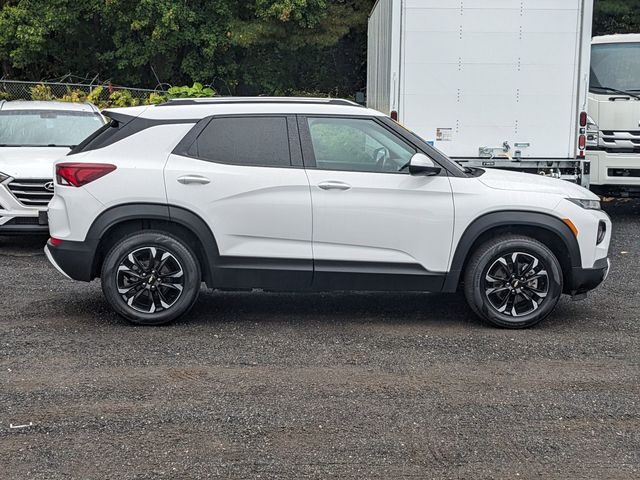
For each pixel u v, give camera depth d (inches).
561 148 440.1
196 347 247.1
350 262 266.4
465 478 163.8
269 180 263.9
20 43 1024.2
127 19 1040.2
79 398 204.4
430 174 264.2
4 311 287.6
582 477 165.0
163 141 267.9
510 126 439.2
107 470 165.9
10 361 232.4
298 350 245.3
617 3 1048.2
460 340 257.9
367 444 179.2
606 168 521.3
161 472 165.3
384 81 489.7
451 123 438.9
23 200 386.0
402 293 325.1
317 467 167.9
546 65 434.3
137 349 244.4
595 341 258.7
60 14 1021.8
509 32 432.1
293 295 320.2
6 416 192.9
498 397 208.4
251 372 224.8
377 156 270.2
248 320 280.2
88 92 976.9
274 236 265.1
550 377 224.1
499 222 266.5
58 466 167.5
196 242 270.4
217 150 267.9
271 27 1057.5
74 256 264.7
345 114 271.4
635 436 185.5
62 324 271.4
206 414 194.9
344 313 291.6
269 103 274.2
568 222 269.1
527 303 271.3
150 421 190.5
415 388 213.8
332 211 264.1
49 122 462.3
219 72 1140.5
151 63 1125.1
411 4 430.9
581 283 274.2
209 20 1100.5
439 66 435.2
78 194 263.0
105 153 266.5
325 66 1238.3
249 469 166.9
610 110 518.0
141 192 262.1
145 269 266.2
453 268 268.2
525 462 171.5
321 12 1063.6
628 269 379.9
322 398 205.8
